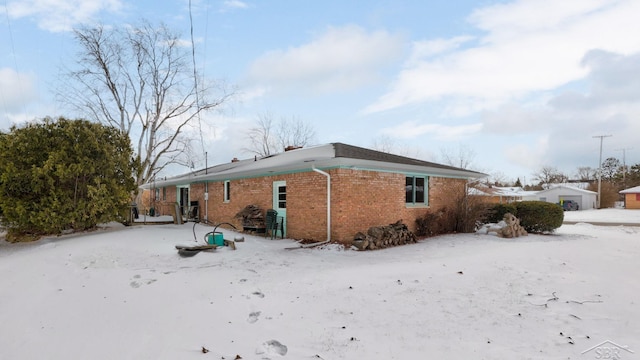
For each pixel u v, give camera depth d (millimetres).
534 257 8234
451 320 4547
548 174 74688
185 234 11852
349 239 10602
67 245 9648
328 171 10867
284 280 6266
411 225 12781
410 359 3562
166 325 4438
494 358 3564
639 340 3953
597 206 43812
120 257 8305
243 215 13727
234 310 4879
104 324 4496
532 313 4785
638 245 10672
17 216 10359
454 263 7559
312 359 3602
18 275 6988
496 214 14469
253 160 20156
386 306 5023
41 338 4148
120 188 11820
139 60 23188
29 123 11078
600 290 5746
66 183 10891
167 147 24828
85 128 10992
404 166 11859
